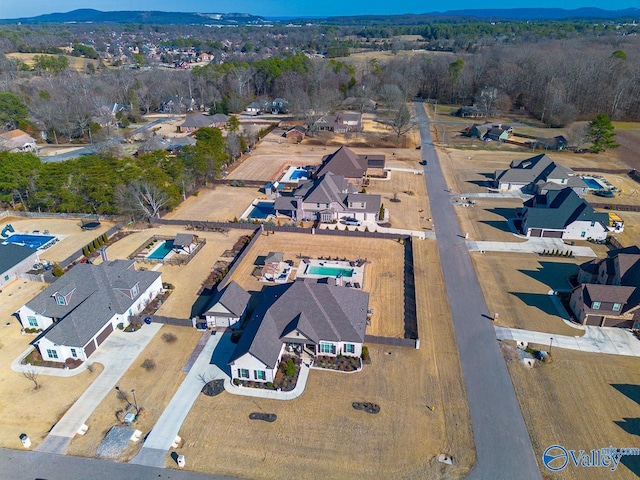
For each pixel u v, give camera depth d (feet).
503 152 414.21
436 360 158.92
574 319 180.86
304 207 272.10
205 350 163.73
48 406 140.87
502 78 595.88
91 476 119.55
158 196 271.90
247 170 363.97
